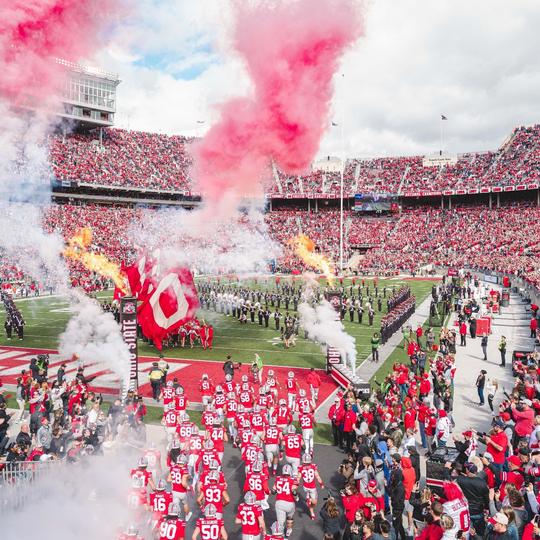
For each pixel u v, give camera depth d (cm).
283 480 916
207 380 1603
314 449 1358
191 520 996
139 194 7288
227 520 1001
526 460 934
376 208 7938
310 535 941
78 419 1241
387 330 2653
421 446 1355
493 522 686
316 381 1750
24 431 1145
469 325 2906
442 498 870
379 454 1042
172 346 2703
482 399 1655
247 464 1048
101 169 6819
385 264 6694
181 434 1167
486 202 7700
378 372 2108
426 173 8331
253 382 1930
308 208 8250
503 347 2144
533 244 6056
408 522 920
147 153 7856
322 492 1105
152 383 1811
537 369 1570
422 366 1936
